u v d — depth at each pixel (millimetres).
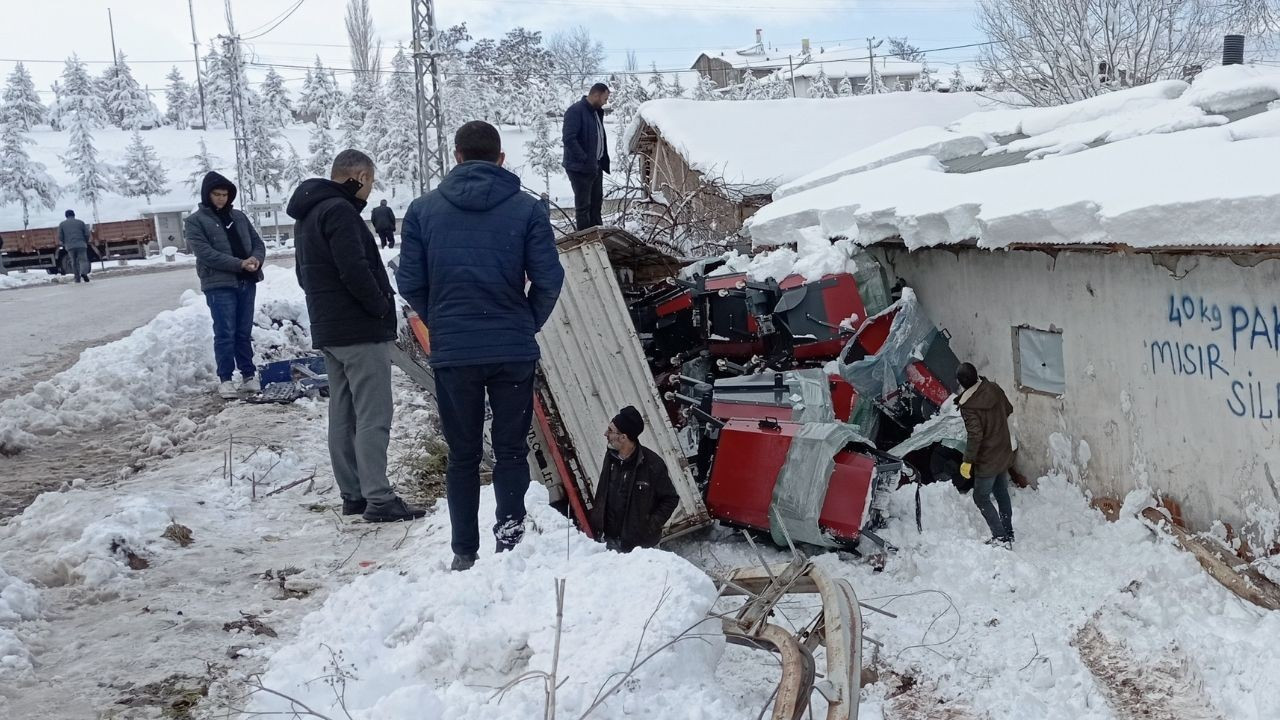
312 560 5164
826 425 7617
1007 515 7496
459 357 4531
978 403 7246
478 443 4688
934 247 9242
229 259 10141
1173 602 5910
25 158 73562
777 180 21094
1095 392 7617
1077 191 7215
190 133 111062
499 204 4613
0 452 7832
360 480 5906
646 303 10242
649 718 3363
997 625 5941
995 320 8836
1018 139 11734
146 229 52438
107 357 10492
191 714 3484
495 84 92438
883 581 6848
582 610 3920
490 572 4277
